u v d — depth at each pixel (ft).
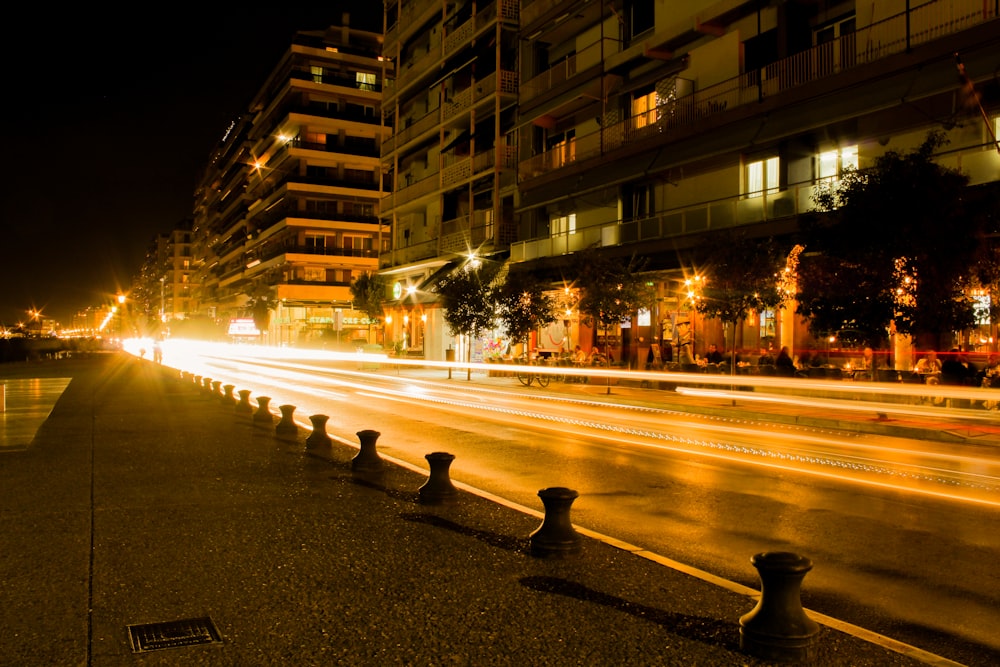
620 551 18.85
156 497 24.94
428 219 152.97
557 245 104.58
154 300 544.62
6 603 14.83
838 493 28.22
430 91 153.79
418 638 13.08
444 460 24.22
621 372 81.41
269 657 12.30
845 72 67.00
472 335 103.65
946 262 47.65
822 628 13.88
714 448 40.45
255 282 278.87
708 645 12.84
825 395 63.57
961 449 41.29
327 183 229.04
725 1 80.53
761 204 76.28
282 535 20.03
